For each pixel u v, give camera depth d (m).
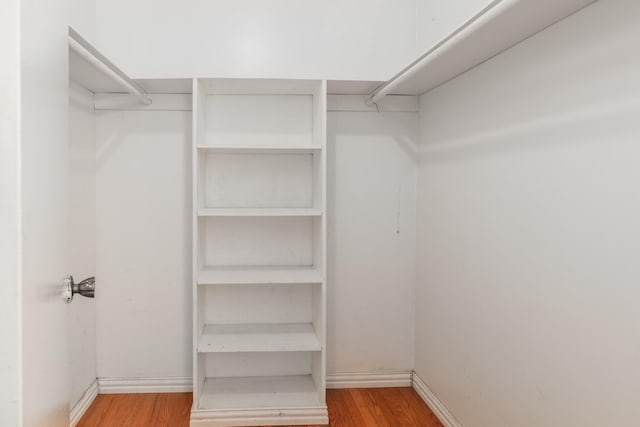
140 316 2.83
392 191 2.94
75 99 2.46
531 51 1.71
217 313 2.87
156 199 2.81
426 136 2.79
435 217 2.65
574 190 1.49
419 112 2.91
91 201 2.71
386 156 2.93
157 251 2.82
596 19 1.39
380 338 2.97
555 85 1.58
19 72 0.79
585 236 1.44
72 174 2.43
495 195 1.98
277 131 2.86
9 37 0.79
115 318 2.82
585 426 1.44
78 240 2.52
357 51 2.82
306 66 2.79
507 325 1.88
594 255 1.40
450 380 2.43
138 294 2.83
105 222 2.79
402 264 2.97
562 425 1.55
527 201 1.74
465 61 2.06
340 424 2.48
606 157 1.35
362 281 2.95
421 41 2.79
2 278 0.79
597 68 1.38
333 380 2.94
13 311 0.80
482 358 2.09
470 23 1.59
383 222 2.95
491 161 2.01
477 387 2.13
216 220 2.85
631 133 1.26
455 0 2.30
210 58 2.74
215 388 2.74
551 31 1.60
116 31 2.69
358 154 2.91
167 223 2.82
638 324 1.23
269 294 2.90
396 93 2.85
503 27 1.61
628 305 1.27
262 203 2.88
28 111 0.84
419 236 2.91
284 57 2.78
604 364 1.36
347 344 2.95
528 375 1.74
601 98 1.37
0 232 0.79
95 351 2.79
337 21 2.80
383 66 2.83
